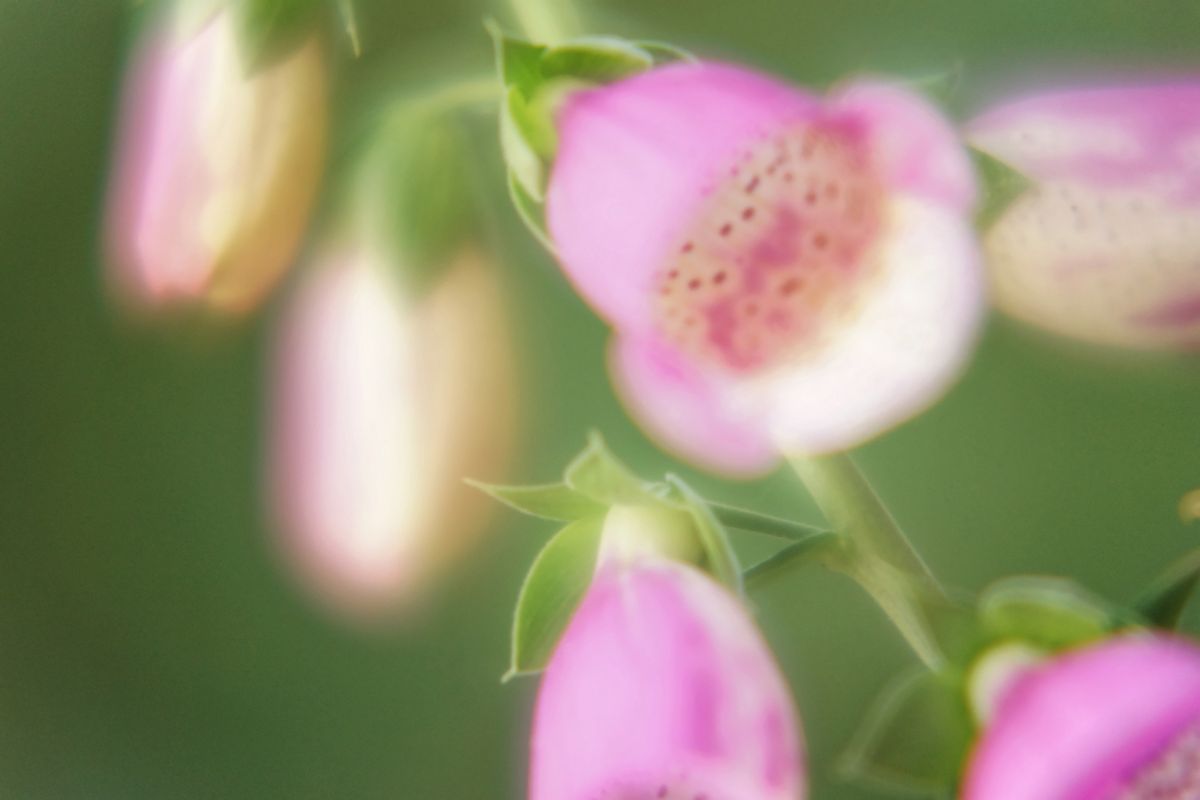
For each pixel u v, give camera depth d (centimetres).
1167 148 38
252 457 62
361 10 50
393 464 42
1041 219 38
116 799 62
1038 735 35
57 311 62
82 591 63
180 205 42
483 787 60
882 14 59
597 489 37
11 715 62
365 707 61
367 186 41
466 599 59
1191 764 35
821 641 56
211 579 62
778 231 37
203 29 41
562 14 40
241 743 61
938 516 59
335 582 42
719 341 37
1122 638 35
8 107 60
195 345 61
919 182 37
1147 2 58
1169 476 59
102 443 62
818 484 38
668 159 36
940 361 36
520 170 37
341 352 42
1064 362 58
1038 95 38
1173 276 38
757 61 58
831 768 55
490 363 42
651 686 36
